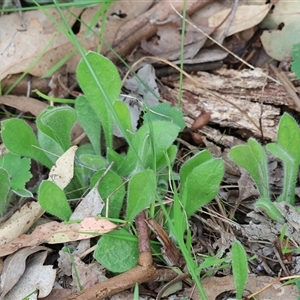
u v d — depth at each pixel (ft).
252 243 1.99
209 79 2.25
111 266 1.90
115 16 2.31
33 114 2.22
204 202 1.96
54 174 1.99
